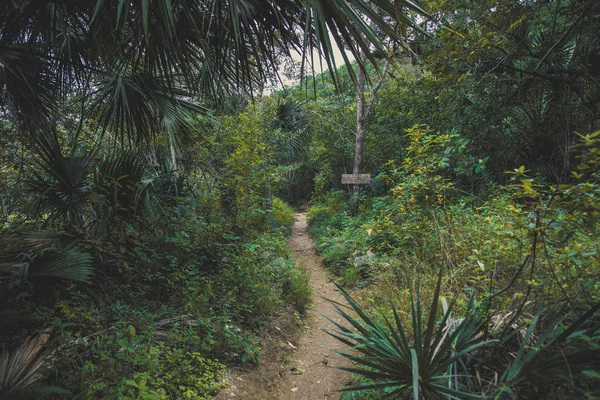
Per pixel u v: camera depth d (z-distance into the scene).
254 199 6.01
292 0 2.16
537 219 1.71
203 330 2.99
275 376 2.78
